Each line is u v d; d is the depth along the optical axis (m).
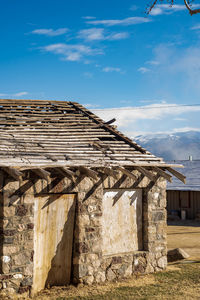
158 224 12.67
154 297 9.83
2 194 9.52
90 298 9.66
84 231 10.91
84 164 10.78
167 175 12.04
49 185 10.27
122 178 11.86
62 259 10.71
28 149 11.04
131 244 12.19
